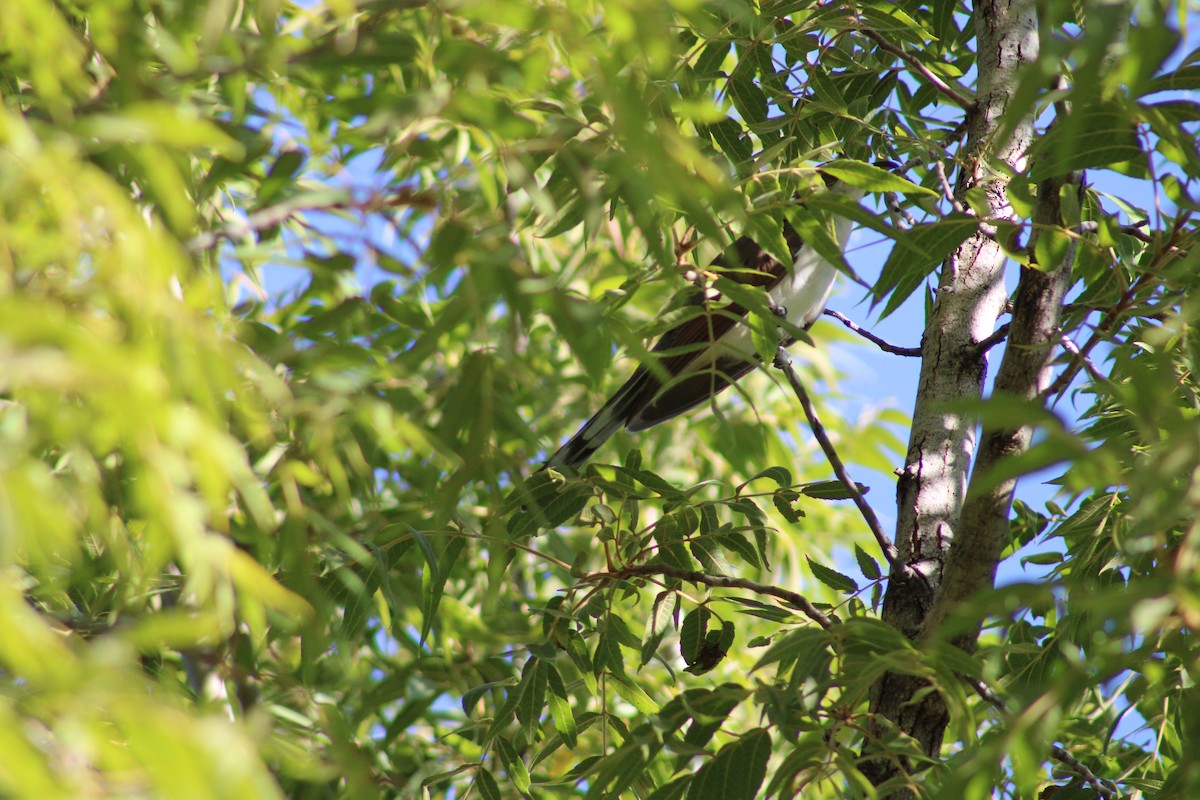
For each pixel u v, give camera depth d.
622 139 2.72
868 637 3.72
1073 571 5.39
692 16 3.23
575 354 3.09
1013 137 6.25
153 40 3.65
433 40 3.88
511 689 5.32
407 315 4.42
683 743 3.62
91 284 2.30
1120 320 4.71
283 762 2.90
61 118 2.56
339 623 5.44
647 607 9.73
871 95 7.09
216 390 2.35
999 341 6.03
